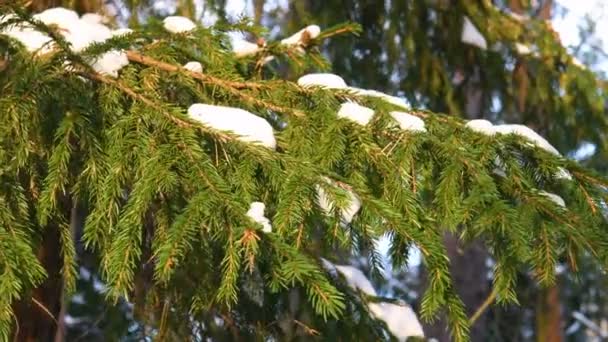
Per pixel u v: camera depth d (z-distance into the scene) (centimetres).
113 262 338
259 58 386
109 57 357
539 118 591
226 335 428
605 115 573
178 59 375
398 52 567
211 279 400
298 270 333
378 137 354
